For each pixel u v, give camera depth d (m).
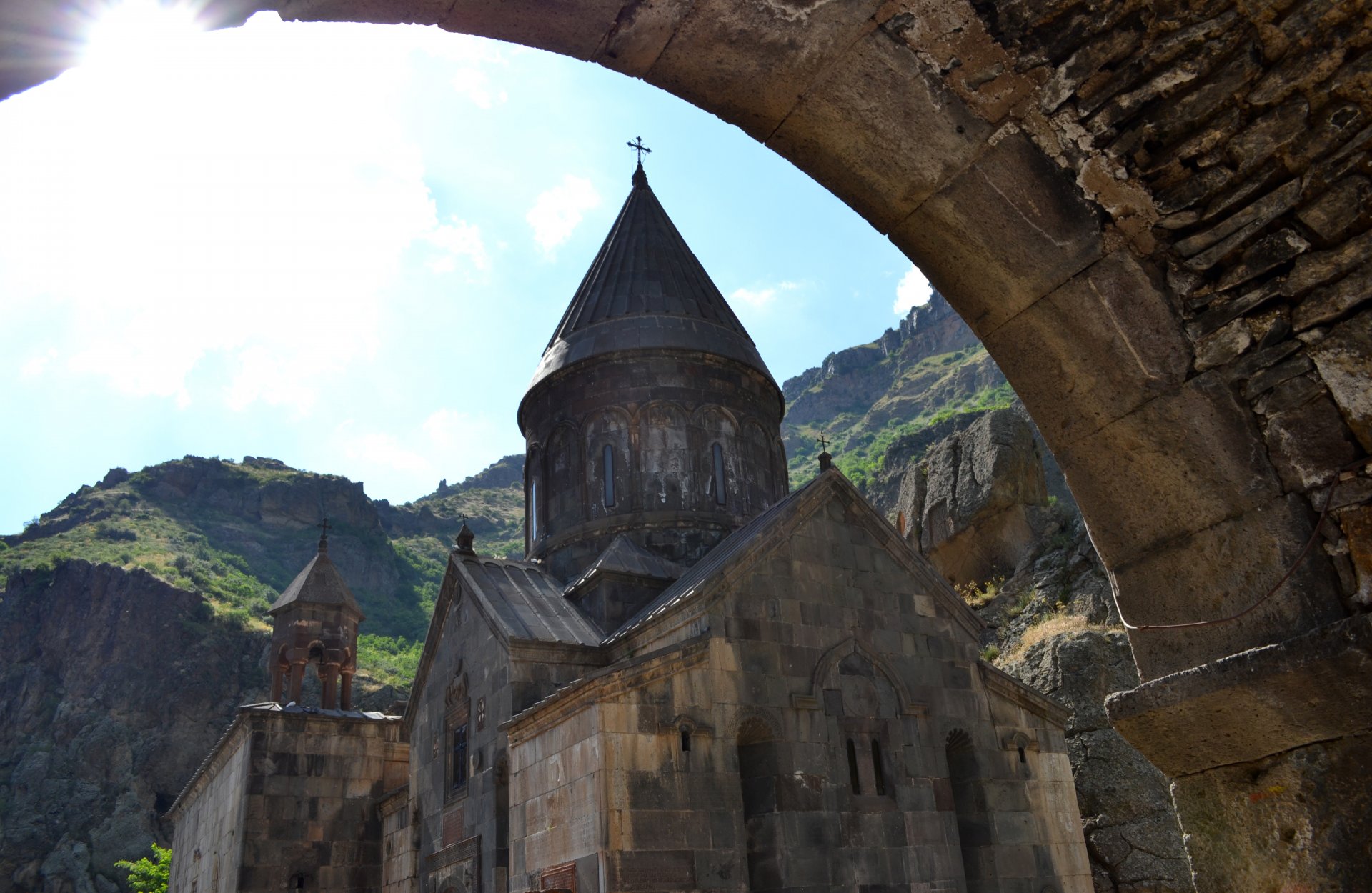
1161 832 22.64
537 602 21.48
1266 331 5.37
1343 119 5.05
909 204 6.04
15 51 3.60
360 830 24.75
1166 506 5.74
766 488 26.09
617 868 14.30
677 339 25.77
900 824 17.42
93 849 68.50
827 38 5.35
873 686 18.41
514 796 16.88
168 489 124.94
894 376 194.12
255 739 24.45
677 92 5.82
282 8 4.47
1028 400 6.25
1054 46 5.32
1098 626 28.47
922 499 42.41
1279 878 5.04
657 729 15.50
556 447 25.92
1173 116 5.34
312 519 126.38
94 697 80.75
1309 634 4.91
